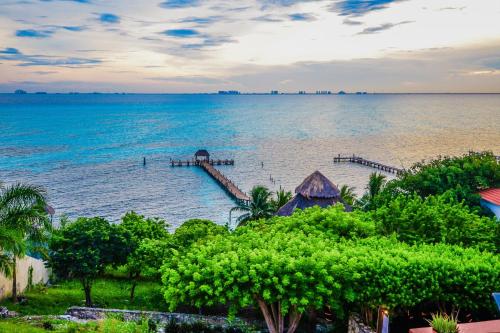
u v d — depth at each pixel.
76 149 146.12
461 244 24.28
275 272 19.33
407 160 131.00
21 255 26.45
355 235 25.72
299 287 19.23
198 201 84.88
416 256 20.83
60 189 90.81
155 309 31.00
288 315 23.98
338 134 199.00
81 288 37.12
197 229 38.22
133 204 81.50
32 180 97.50
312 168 119.06
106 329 21.64
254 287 18.94
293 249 21.31
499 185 41.34
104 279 40.47
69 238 32.28
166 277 21.34
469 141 173.75
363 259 20.33
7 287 31.02
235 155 139.12
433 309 22.50
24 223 26.42
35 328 21.97
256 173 112.38
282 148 154.38
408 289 19.70
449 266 20.22
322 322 24.08
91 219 35.06
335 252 20.45
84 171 109.88
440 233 26.38
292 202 46.50
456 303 20.09
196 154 121.19
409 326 21.95
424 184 41.47
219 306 27.53
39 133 192.25
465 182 41.12
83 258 30.59
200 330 22.67
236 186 95.88
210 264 20.31
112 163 121.81
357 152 145.75
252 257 19.88
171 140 174.75
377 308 20.64
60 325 22.95
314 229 26.16
